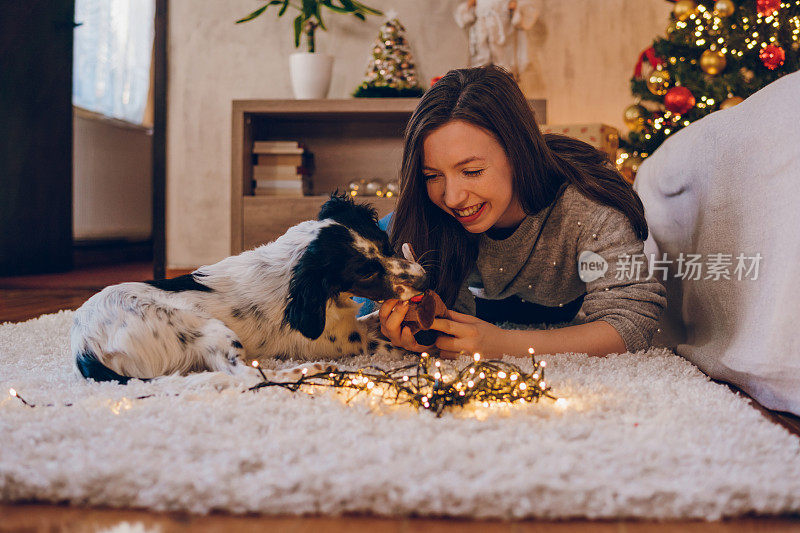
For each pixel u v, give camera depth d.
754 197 1.40
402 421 1.00
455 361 1.45
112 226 6.14
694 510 0.75
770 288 1.29
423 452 0.86
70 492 0.78
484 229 1.49
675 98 3.03
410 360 1.55
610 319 1.50
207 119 4.80
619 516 0.75
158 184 4.34
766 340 1.26
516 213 1.58
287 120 4.51
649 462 0.83
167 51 4.78
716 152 1.61
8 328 2.06
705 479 0.78
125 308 1.37
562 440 0.91
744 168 1.46
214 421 0.99
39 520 0.75
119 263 5.86
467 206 1.43
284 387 1.20
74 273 4.82
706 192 1.64
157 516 0.76
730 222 1.49
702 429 0.96
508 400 1.10
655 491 0.75
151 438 0.90
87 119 5.72
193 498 0.77
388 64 4.17
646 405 1.08
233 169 4.06
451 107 1.40
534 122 1.50
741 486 0.76
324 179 4.62
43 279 4.36
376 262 1.39
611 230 1.55
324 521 0.75
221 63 4.77
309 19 4.29
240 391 1.19
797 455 0.87
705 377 1.33
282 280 1.46
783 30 2.98
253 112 4.09
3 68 4.43
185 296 1.44
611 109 4.63
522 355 1.42
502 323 2.12
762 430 0.95
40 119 4.76
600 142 3.32
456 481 0.77
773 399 1.26
